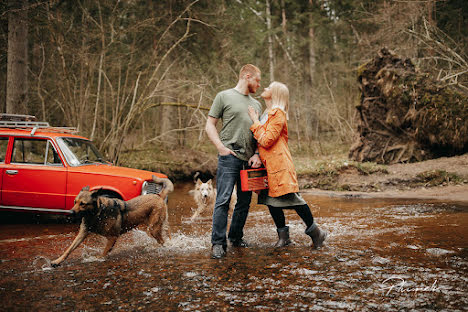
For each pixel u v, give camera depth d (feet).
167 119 47.24
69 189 16.96
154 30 40.60
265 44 71.00
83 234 11.29
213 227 11.76
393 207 20.84
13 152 17.85
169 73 37.83
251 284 8.50
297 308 7.06
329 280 8.67
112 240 11.72
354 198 26.04
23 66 30.94
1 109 38.93
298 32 72.74
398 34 44.45
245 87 12.55
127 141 46.73
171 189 13.71
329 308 7.04
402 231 14.19
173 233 15.53
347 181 32.24
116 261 10.85
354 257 10.68
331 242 12.75
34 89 38.29
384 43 47.32
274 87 12.34
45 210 17.13
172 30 43.45
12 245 13.15
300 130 72.43
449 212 18.28
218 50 46.88
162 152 44.83
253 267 9.93
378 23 48.73
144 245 13.30
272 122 11.60
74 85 33.81
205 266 10.12
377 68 38.96
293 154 54.70
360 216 18.19
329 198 26.50
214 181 41.65
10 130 18.37
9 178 17.25
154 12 39.27
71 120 32.81
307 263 10.18
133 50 37.04
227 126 12.18
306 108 65.10
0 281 8.90
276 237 14.19
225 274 9.32
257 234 14.82
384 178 31.32
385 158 38.24
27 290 8.24
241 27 54.39
